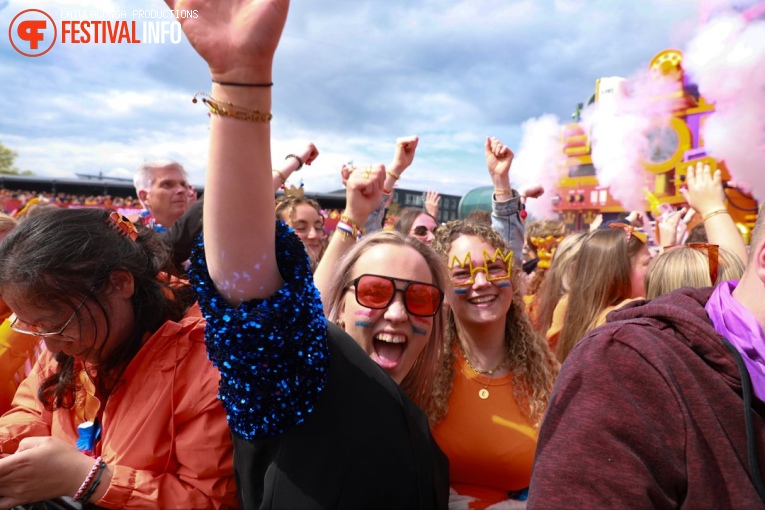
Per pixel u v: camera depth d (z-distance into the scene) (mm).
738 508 807
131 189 17562
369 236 1635
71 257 1138
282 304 906
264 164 864
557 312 3102
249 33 765
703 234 3113
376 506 1009
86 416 1417
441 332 1681
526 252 4938
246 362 921
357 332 1538
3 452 1422
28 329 1525
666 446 840
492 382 1868
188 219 2734
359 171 1949
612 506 806
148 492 1131
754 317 887
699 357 907
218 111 815
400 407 1109
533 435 1777
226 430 1197
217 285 942
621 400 873
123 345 1257
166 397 1209
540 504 862
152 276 1333
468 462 1765
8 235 1180
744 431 850
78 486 1119
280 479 978
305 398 984
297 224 3529
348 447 1005
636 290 2660
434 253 1654
